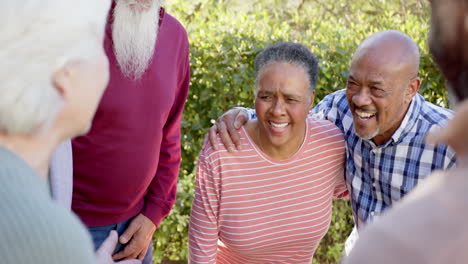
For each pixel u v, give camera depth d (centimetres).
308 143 201
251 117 211
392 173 205
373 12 597
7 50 94
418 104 199
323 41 381
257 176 197
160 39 228
